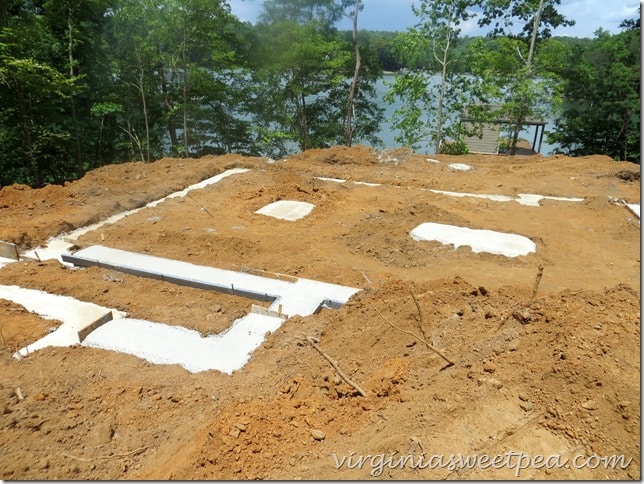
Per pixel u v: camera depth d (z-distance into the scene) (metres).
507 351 4.95
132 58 21.97
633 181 15.23
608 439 3.72
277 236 11.27
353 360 5.93
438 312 6.29
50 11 19.45
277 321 7.62
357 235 11.07
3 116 17.83
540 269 5.94
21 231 10.77
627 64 23.31
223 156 18.31
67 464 4.74
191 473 4.31
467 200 13.36
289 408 5.07
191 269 9.46
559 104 20.28
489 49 22.16
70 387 5.98
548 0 21.17
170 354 6.74
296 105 24.91
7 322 7.40
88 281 8.87
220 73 24.05
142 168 16.22
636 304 5.66
